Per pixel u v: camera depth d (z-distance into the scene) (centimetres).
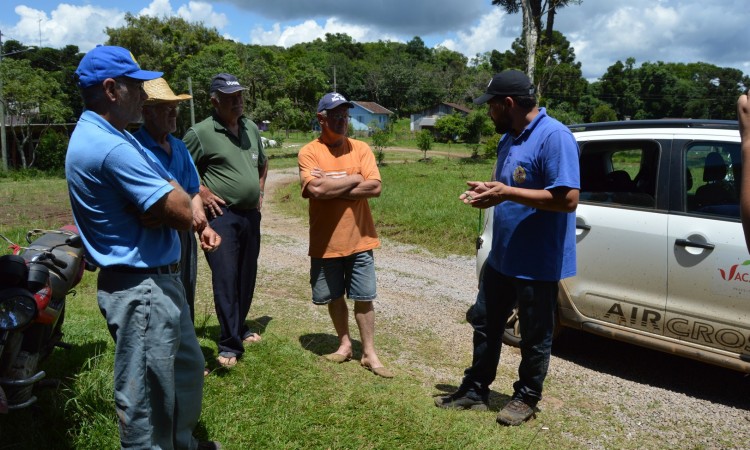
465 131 6188
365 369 443
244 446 315
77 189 241
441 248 991
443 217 1147
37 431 303
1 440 294
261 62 5478
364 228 435
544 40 3556
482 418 370
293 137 7088
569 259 354
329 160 439
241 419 341
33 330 312
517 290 357
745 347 399
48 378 365
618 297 454
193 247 394
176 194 243
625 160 471
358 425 342
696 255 415
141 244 249
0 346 275
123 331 250
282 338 492
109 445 299
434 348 520
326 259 441
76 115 4853
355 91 10762
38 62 7019
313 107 5700
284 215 1430
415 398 390
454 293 713
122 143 237
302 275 789
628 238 448
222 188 431
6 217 1391
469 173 2602
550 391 430
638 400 419
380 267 855
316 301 450
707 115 7494
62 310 371
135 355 251
